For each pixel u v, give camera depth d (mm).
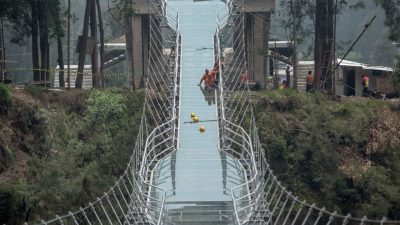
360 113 115812
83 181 89562
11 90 102750
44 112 102250
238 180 88562
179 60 123875
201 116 108188
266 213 77188
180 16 141000
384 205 99625
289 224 102062
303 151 109688
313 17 142125
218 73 116062
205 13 142125
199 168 92688
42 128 100438
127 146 104312
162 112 115688
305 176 108500
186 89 116250
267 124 114375
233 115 114312
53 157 97125
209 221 79438
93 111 111688
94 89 119562
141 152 96500
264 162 88125
